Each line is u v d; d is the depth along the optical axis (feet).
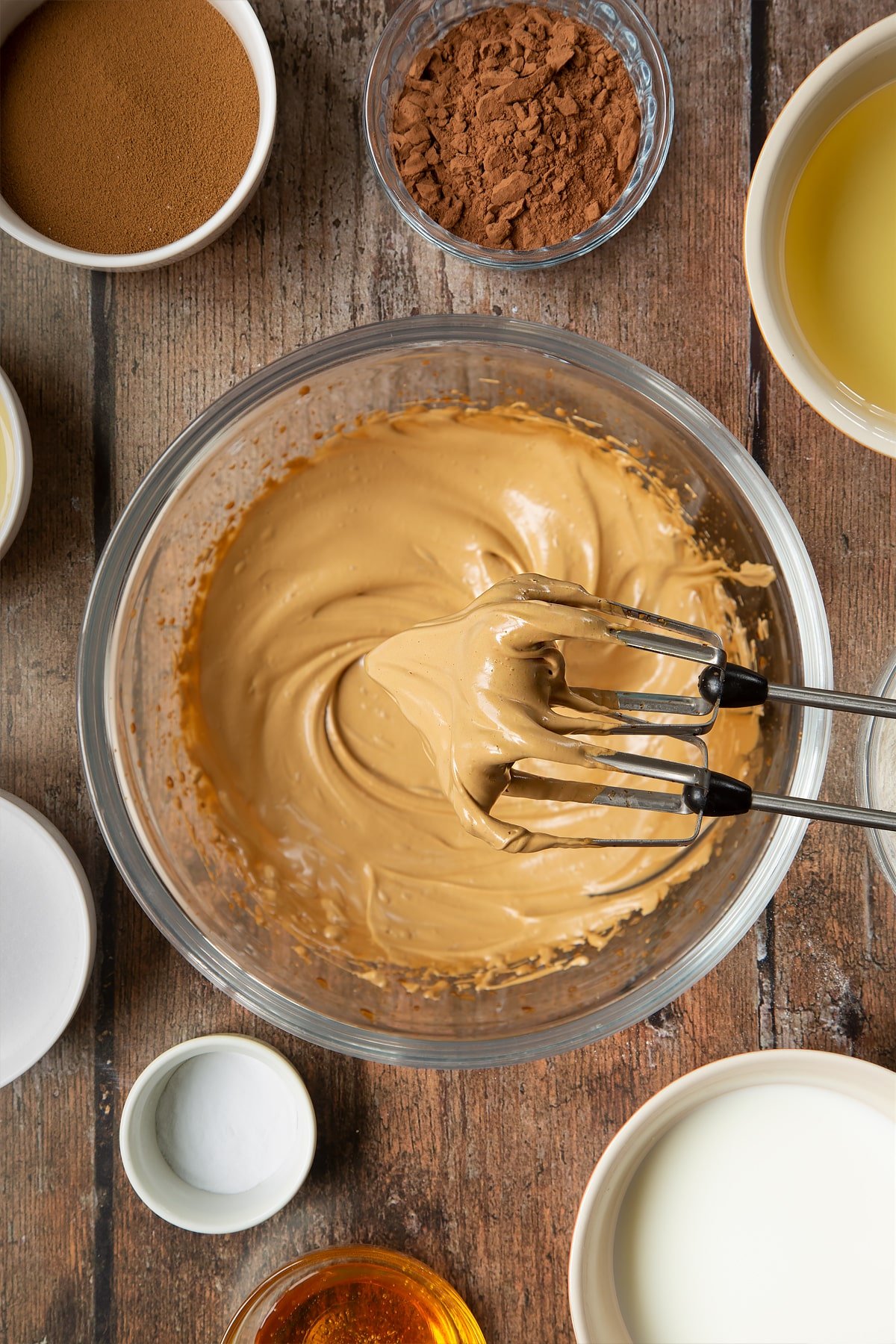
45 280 2.39
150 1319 2.39
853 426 2.24
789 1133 2.35
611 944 2.40
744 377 2.39
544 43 2.34
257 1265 2.39
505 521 2.42
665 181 2.38
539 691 2.18
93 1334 2.38
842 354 2.27
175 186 2.33
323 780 2.41
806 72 2.37
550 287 2.38
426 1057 2.31
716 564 2.39
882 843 2.35
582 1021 2.32
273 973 2.37
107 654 2.34
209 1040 2.33
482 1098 2.39
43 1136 2.39
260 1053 2.33
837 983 2.38
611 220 2.33
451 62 2.34
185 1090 2.38
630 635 2.12
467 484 2.42
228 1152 2.37
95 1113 2.39
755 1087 2.33
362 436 2.40
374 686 2.42
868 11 2.36
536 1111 2.39
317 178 2.38
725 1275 2.34
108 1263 2.39
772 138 2.17
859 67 2.17
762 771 2.38
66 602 2.39
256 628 2.41
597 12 2.35
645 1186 2.35
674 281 2.38
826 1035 2.38
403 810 2.42
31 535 2.39
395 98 2.35
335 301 2.38
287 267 2.38
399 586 2.42
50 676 2.39
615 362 2.32
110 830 2.32
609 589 2.42
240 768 2.41
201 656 2.41
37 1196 2.39
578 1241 2.24
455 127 2.33
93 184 2.33
